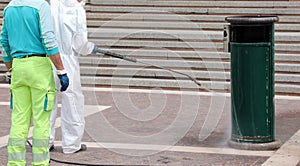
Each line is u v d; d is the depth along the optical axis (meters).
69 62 6.88
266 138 7.03
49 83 5.82
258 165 6.45
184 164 6.56
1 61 12.39
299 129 8.12
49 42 5.70
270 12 12.83
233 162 6.59
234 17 6.87
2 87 11.41
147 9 13.17
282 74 11.02
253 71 6.91
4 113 9.23
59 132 8.09
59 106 9.40
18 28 5.78
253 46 6.87
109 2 13.70
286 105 9.80
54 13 6.86
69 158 6.84
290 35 11.80
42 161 5.85
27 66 5.73
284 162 6.50
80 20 6.84
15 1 5.87
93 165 6.55
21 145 5.88
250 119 7.00
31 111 5.91
